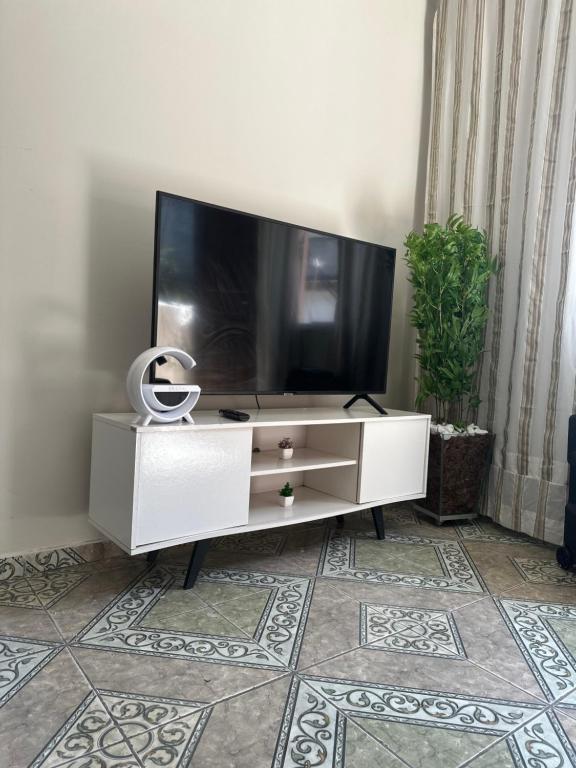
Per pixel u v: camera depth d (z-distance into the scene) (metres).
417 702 1.19
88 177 1.83
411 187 2.89
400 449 2.28
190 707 1.14
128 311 1.94
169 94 1.99
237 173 2.20
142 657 1.32
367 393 2.41
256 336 1.99
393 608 1.65
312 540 2.27
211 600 1.66
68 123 1.78
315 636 1.46
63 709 1.12
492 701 1.20
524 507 2.37
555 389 2.26
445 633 1.51
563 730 1.11
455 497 2.49
